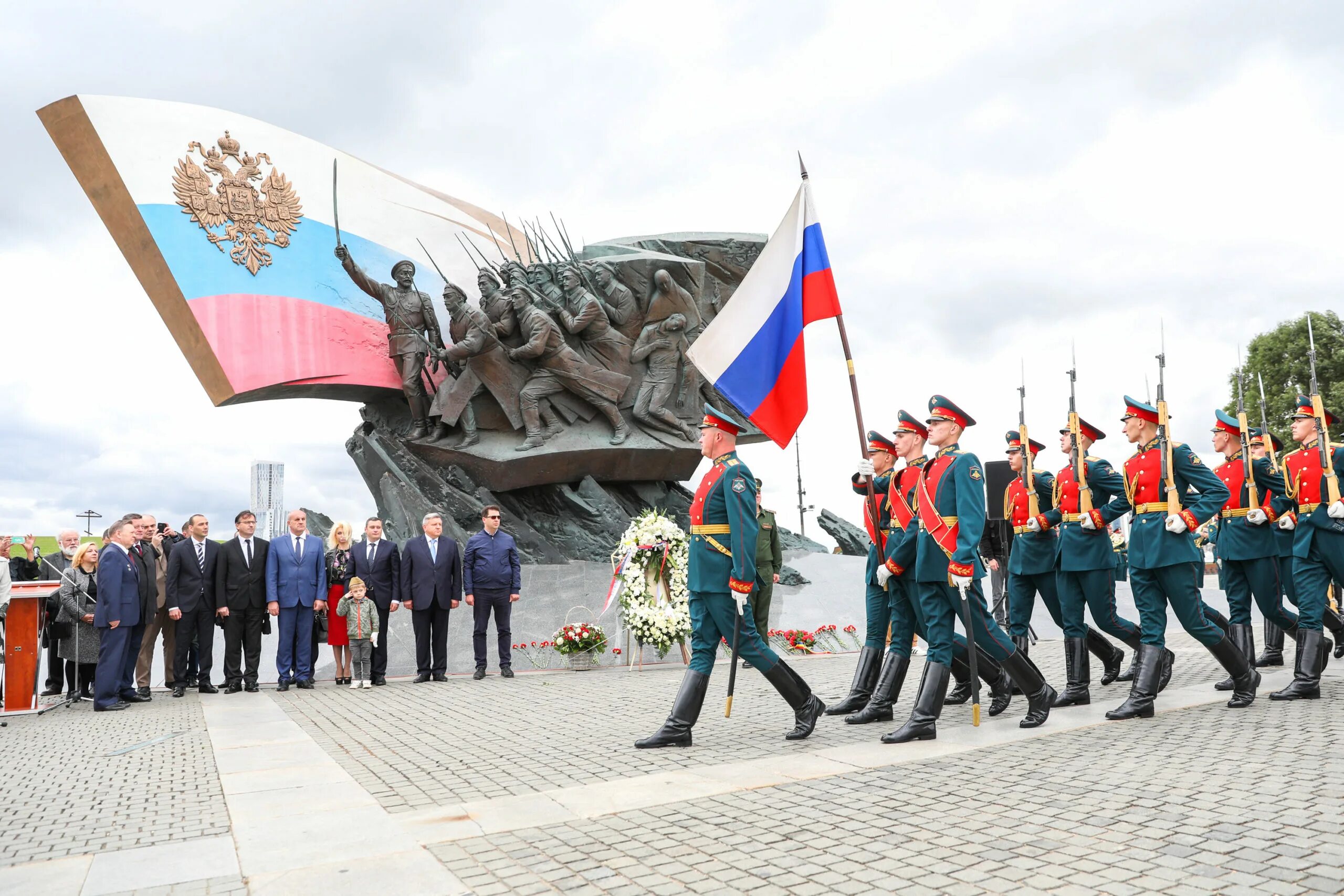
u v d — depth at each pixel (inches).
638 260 827.4
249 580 481.1
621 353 816.9
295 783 225.0
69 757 280.7
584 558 757.9
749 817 179.3
